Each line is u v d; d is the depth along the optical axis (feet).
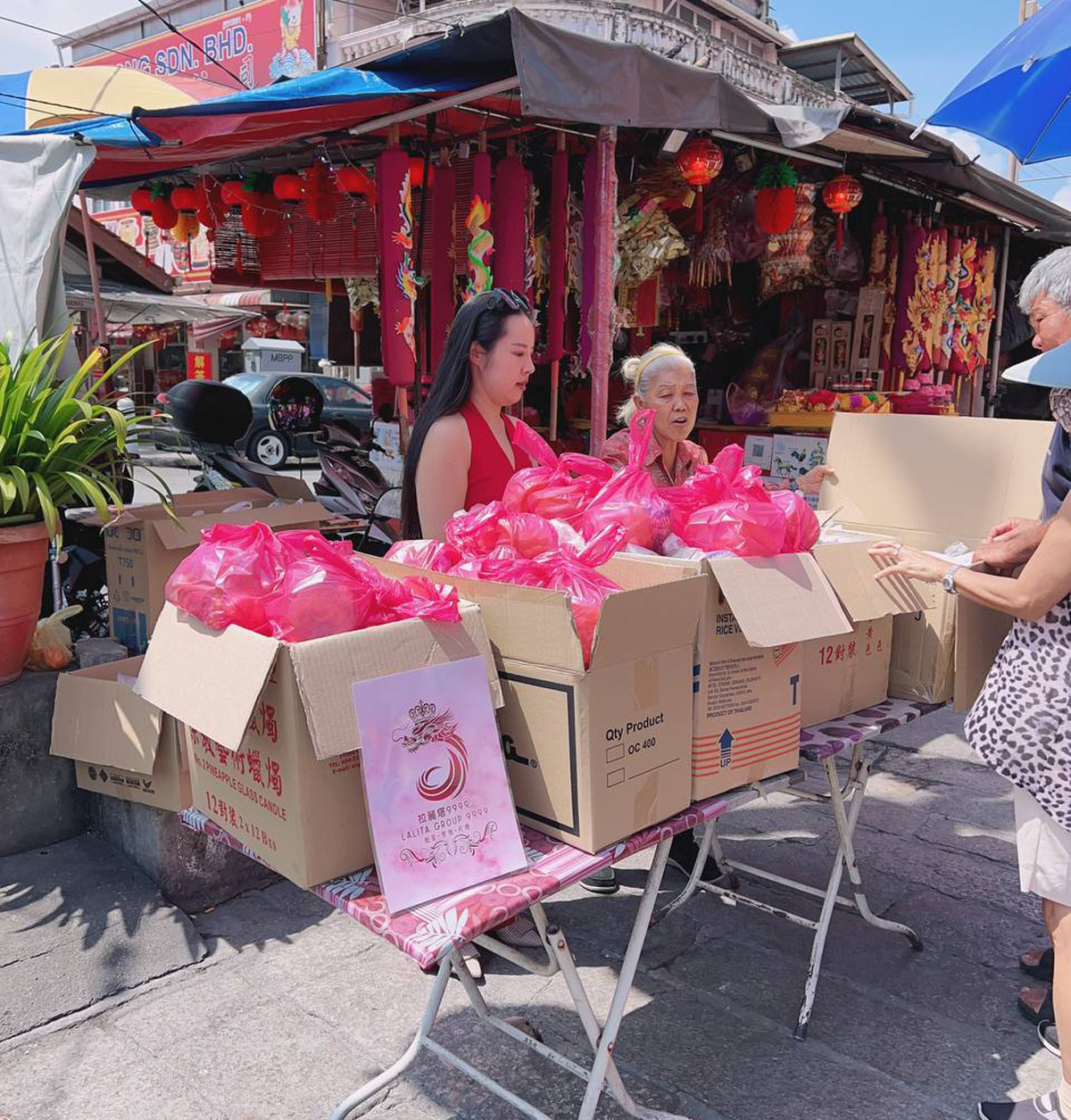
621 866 10.96
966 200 21.59
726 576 5.78
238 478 15.76
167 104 14.75
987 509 8.27
